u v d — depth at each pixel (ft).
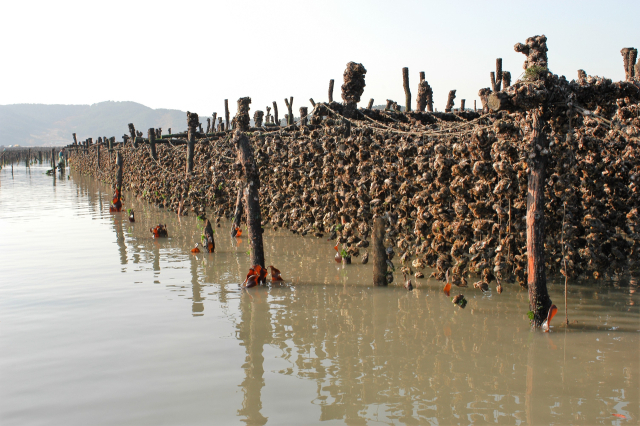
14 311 22.91
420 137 31.32
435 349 18.28
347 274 30.66
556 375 15.93
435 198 25.50
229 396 14.64
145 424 13.08
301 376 16.02
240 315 22.38
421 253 27.58
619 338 19.21
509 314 22.45
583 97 21.97
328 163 35.35
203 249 38.86
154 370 16.51
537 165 20.16
